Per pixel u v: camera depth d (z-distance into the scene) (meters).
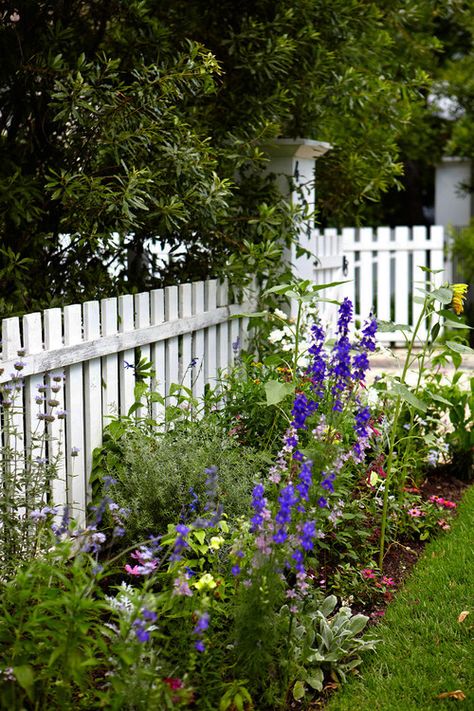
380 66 7.29
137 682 2.72
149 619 2.77
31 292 5.41
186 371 5.16
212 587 3.12
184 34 5.93
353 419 4.60
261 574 3.06
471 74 14.62
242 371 5.33
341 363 3.71
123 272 5.94
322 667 3.41
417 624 3.80
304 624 3.36
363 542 4.30
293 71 6.29
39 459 3.68
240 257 5.85
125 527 3.95
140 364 4.83
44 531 3.53
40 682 2.91
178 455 4.20
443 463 6.02
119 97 4.94
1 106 5.46
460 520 5.04
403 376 4.33
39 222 5.43
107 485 3.61
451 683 3.34
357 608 3.97
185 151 4.96
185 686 2.85
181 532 2.96
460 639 3.69
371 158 7.23
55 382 4.14
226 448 4.30
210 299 5.59
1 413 3.64
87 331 4.34
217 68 5.02
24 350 3.66
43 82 5.16
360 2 6.46
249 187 6.40
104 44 5.66
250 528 3.65
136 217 5.16
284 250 6.82
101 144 4.94
